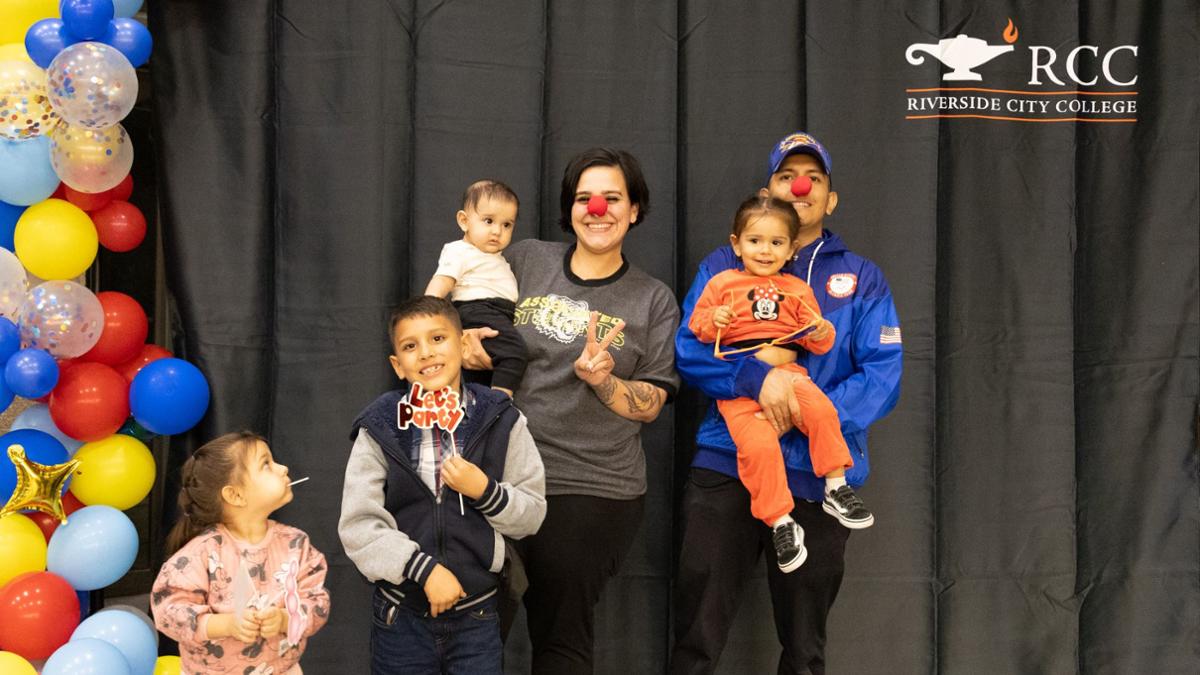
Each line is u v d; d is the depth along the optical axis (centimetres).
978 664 315
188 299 304
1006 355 320
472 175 314
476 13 316
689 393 313
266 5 310
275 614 222
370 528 230
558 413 261
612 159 270
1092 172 325
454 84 314
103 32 269
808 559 262
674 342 272
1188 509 319
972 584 316
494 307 271
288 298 311
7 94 262
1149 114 325
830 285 278
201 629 222
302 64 313
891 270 317
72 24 263
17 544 260
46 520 273
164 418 277
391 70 312
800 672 264
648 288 274
